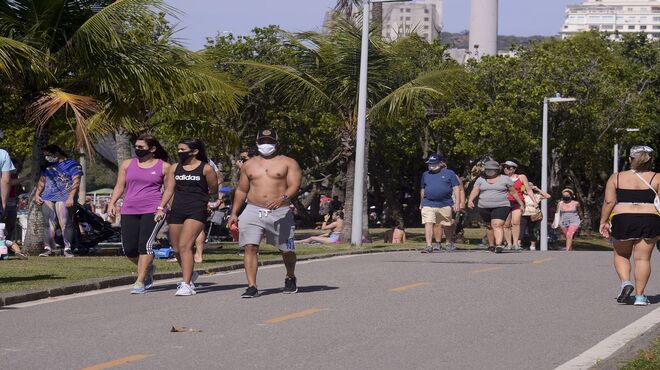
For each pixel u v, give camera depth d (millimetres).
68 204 21859
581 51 52125
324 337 10938
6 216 22734
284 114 46375
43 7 22062
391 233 36219
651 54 67000
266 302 13898
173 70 23094
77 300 14320
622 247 13828
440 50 49438
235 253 24516
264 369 9172
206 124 31781
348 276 17438
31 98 22672
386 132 54750
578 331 11367
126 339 10812
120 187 15500
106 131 25938
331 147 53312
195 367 9266
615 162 58938
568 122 50250
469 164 52062
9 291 14406
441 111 51469
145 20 22203
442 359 9656
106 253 23938
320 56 31297
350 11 38188
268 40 43875
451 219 24812
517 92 48344
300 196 71375
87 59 22312
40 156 23203
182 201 14805
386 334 11156
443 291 15141
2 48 20453
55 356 9820
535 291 15156
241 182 14680
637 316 12562
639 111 53750
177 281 17156
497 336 11016
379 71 31469
